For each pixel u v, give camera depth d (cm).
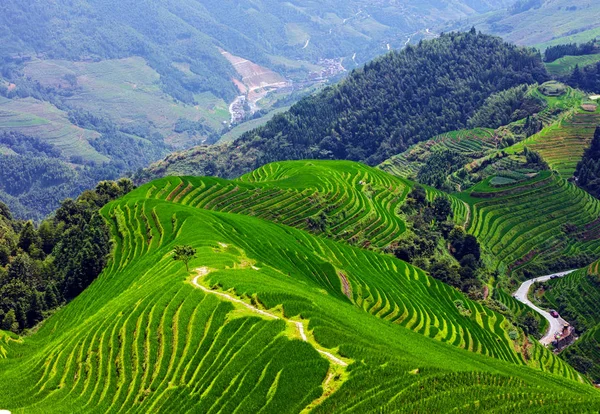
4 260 14775
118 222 14875
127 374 7588
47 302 12731
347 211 17838
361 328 8225
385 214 18325
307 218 17162
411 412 5784
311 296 9406
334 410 6022
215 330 7700
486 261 18012
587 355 13425
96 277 13300
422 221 18625
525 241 19762
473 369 7688
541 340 14562
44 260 14988
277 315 7825
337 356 6862
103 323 8800
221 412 6353
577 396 6094
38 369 8431
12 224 18812
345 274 13175
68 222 17175
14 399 7750
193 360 7275
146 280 10431
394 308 12475
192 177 18738
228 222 13900
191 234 12331
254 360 6906
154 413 6669
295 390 6356
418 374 6494
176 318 8219
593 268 16688
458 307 13700
